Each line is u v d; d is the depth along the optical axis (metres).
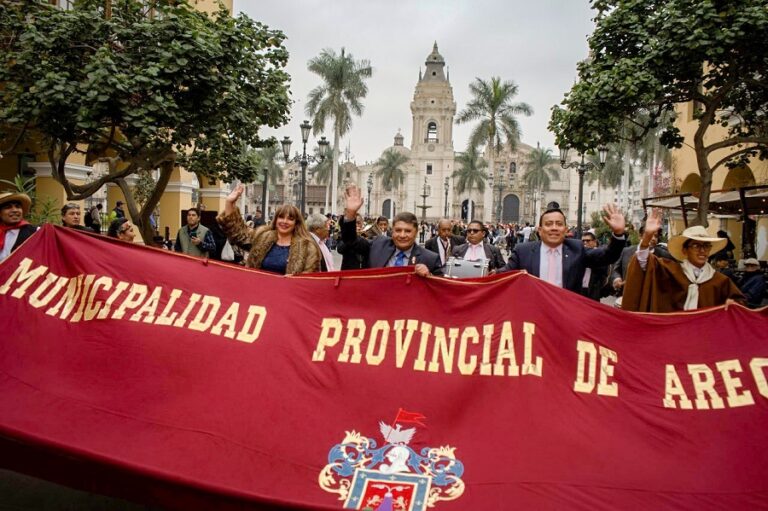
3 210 6.54
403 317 4.55
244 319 4.54
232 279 4.76
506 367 4.27
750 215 17.19
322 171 76.88
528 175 89.00
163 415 4.05
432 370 4.30
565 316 4.45
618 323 4.47
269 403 4.14
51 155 10.84
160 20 10.54
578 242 5.82
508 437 3.97
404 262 6.05
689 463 3.82
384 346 4.43
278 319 4.54
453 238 12.60
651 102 11.26
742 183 18.98
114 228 10.31
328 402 4.16
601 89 10.81
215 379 4.24
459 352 4.36
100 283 4.70
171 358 4.34
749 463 3.82
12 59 10.17
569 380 4.22
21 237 6.60
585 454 3.86
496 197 115.25
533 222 100.31
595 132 11.65
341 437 3.99
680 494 3.65
